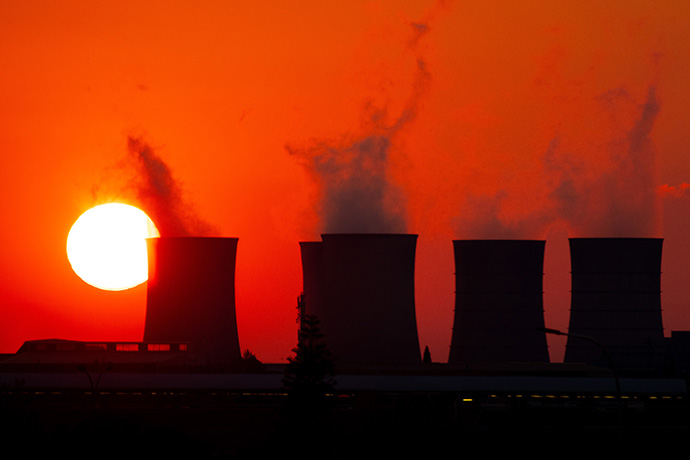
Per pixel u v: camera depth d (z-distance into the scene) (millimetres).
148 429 195875
